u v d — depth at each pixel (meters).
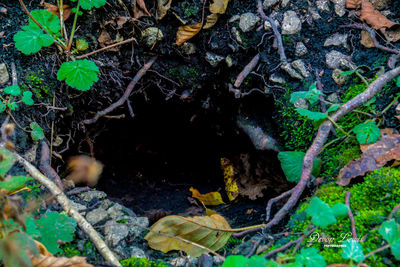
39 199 1.52
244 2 2.27
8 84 1.79
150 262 1.43
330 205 1.51
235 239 1.73
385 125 1.77
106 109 2.23
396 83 1.78
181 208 2.30
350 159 1.74
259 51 2.22
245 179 2.36
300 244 1.39
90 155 2.32
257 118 2.25
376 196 1.48
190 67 2.35
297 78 2.11
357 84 2.01
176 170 2.66
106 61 2.19
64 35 1.98
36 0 2.02
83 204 1.70
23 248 1.06
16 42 1.79
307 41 2.17
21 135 1.72
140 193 2.40
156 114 2.55
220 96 2.38
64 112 2.00
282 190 2.18
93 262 1.34
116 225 1.59
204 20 2.25
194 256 1.55
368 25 2.10
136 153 2.65
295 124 2.07
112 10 2.17
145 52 2.30
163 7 2.22
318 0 2.22
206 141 2.64
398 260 1.21
